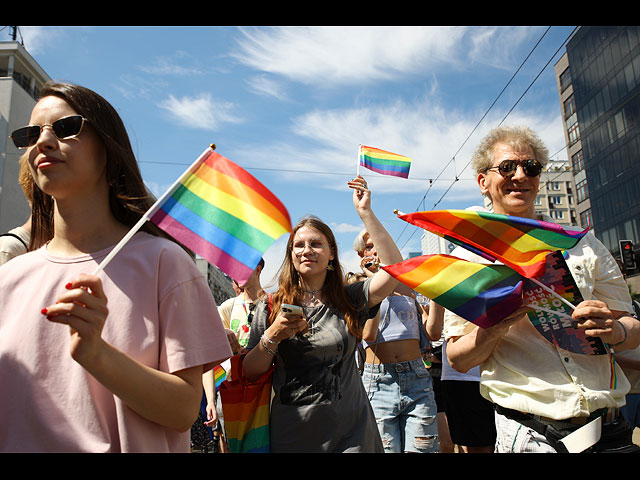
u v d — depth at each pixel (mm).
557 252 2369
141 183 1795
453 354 2525
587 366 2303
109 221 1726
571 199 77688
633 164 40594
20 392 1438
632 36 39750
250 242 1771
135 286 1537
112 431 1439
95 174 1663
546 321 2320
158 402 1407
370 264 4789
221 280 86750
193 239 1729
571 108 51125
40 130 1611
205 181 1835
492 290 2346
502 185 2662
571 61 48906
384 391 3936
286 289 3143
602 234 44906
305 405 2789
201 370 1583
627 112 41000
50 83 1672
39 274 1607
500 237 2443
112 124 1718
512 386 2363
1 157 26703
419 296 5227
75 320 1263
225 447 4430
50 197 1908
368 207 3467
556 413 2238
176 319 1522
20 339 1496
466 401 4496
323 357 2869
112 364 1320
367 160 5016
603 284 2465
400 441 3885
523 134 2691
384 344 4035
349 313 3037
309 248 3062
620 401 2312
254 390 2914
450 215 2492
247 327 4418
